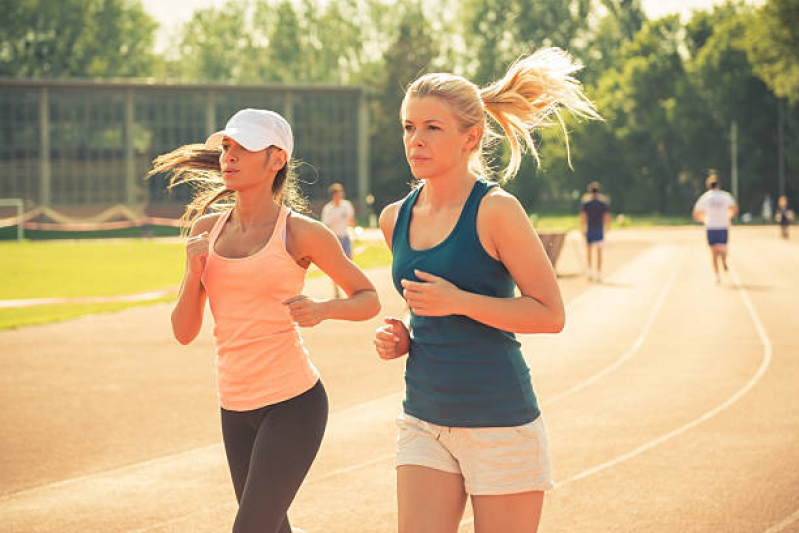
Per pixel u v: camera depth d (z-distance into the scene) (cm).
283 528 484
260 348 449
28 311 2045
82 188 9406
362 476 758
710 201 2469
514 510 395
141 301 2227
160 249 5144
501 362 393
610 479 738
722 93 9662
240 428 462
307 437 450
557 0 12075
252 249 459
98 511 672
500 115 424
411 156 397
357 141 9981
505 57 12031
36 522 648
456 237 392
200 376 1224
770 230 6644
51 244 5959
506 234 384
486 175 434
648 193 10725
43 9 12031
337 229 2416
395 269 414
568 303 2047
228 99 9681
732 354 1338
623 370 1230
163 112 9538
